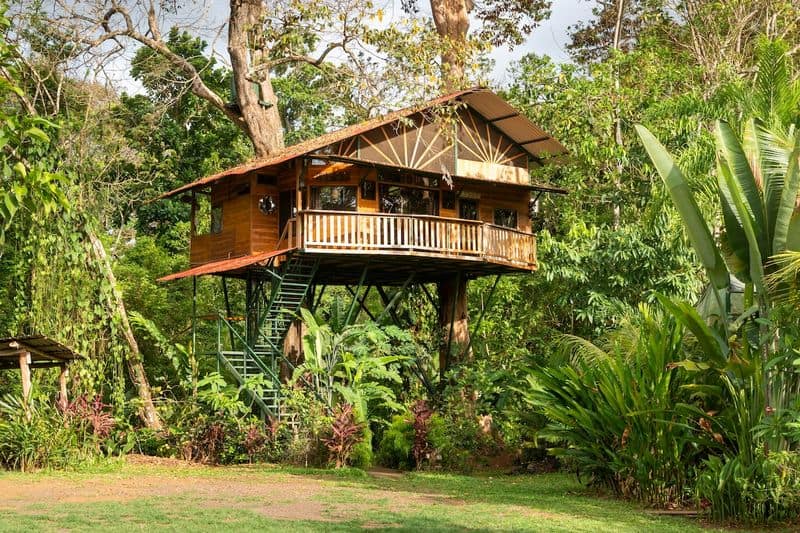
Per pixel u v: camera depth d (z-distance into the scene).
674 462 14.48
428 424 22.33
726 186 13.75
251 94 29.42
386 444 22.86
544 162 28.53
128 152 32.25
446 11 33.19
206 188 28.06
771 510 12.70
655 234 25.23
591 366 16.34
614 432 15.30
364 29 24.33
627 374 14.88
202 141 40.50
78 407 19.89
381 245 23.50
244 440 22.22
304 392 23.02
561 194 31.14
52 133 21.72
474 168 27.00
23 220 21.66
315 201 24.80
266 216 25.72
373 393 23.53
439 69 25.77
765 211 13.55
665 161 13.94
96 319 22.89
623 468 15.09
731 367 13.28
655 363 14.66
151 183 35.25
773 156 13.64
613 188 28.19
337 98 25.56
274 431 22.42
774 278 13.07
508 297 30.11
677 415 14.61
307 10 24.28
